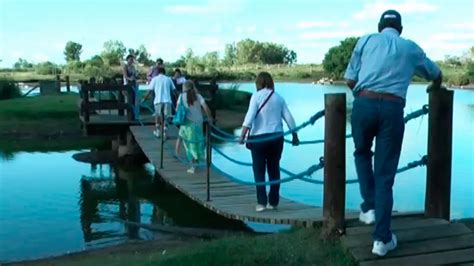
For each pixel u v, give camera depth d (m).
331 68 102.44
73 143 21.83
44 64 97.25
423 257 5.80
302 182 14.37
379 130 5.62
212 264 5.86
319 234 6.28
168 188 13.96
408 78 5.57
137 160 17.55
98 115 20.19
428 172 6.58
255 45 128.12
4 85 36.69
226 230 10.05
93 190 13.85
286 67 117.94
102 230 10.39
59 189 13.98
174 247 8.77
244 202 9.04
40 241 9.72
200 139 11.89
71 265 7.81
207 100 20.11
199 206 12.07
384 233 5.69
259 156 7.77
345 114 6.04
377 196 5.70
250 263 5.82
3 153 19.66
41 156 19.02
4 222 10.89
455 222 6.53
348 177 14.64
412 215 6.64
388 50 5.52
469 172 15.87
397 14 5.74
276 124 7.63
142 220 11.11
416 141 21.53
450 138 6.52
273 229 10.10
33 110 26.78
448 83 84.44
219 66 112.75
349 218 6.36
